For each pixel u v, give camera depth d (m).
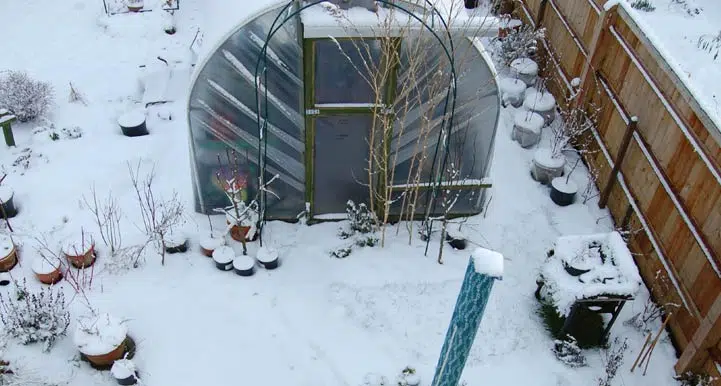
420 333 6.42
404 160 7.21
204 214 7.49
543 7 9.77
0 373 5.70
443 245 7.32
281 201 7.44
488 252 3.54
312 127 6.73
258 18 5.97
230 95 6.50
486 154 7.29
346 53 6.26
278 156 7.03
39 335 5.95
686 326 6.15
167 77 9.36
